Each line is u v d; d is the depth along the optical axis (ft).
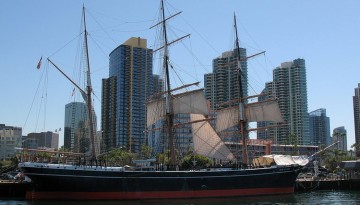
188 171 270.87
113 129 545.85
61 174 242.78
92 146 279.49
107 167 259.39
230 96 515.50
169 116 323.37
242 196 281.54
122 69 537.65
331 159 574.15
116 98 546.26
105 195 250.37
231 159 323.78
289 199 274.98
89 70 290.35
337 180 369.50
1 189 273.95
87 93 287.89
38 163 242.78
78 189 245.86
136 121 536.42
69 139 589.32
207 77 540.11
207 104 323.78
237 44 359.66
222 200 266.98
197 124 335.88
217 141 326.85
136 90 540.11
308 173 471.62
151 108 335.67
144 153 486.79
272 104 348.59
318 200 269.64
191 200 263.49
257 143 487.61
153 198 260.01
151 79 555.69
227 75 523.70
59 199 246.27
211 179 275.18
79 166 249.34
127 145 529.45
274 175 295.07
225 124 361.30
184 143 404.16
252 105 354.33
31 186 255.50
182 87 325.62
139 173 258.57
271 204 246.88
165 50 326.85
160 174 263.49
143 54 552.00
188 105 323.37
